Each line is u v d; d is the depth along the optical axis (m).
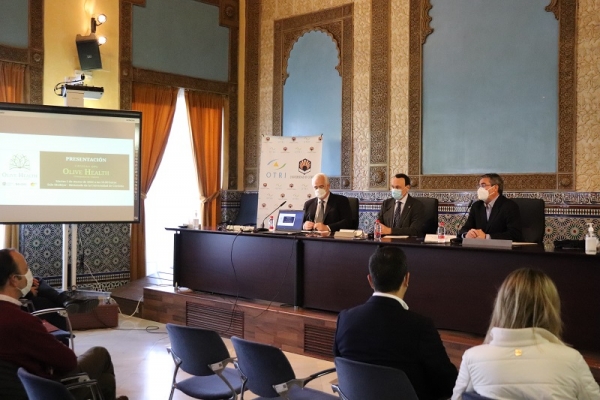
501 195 5.22
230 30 8.87
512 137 6.51
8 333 2.67
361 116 7.76
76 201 6.18
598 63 5.98
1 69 6.57
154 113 7.97
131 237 7.76
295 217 5.48
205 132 8.63
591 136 6.02
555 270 3.90
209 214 8.66
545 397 1.97
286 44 8.56
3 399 2.64
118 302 6.88
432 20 7.15
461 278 4.30
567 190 6.15
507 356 2.04
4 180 5.88
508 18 6.55
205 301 5.76
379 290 2.57
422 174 7.20
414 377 2.45
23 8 6.72
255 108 8.90
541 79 6.32
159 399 4.05
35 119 6.02
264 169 7.77
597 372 3.58
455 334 4.37
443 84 7.05
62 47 7.04
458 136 6.92
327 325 4.82
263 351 2.74
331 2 8.08
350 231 5.12
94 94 6.74
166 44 8.05
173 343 3.15
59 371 2.80
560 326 2.11
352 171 7.86
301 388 3.03
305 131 8.38
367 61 7.70
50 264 6.93
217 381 3.21
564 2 6.18
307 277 5.16
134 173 6.48
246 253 5.61
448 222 6.92
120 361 4.91
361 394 2.43
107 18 7.43
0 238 6.62
